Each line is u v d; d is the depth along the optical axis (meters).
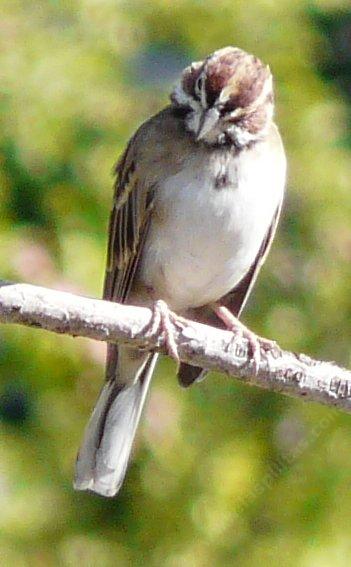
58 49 13.68
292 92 14.22
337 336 14.22
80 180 13.45
